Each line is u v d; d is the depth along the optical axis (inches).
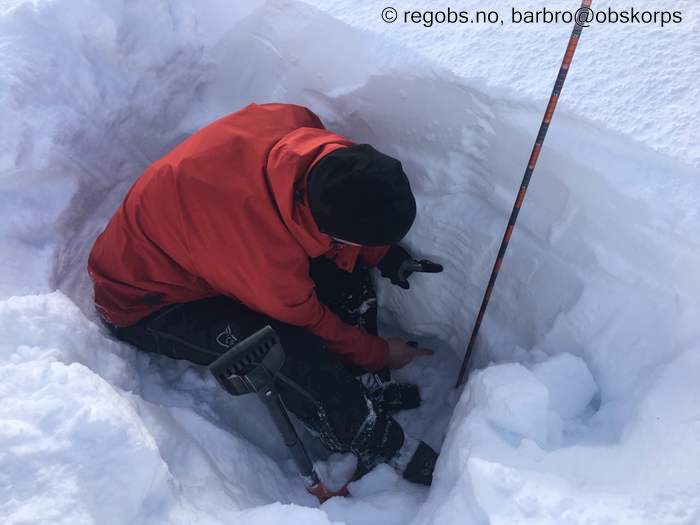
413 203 46.4
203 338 55.9
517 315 58.4
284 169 47.8
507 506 41.6
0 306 49.7
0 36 59.9
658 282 47.8
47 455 40.8
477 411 48.8
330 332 57.3
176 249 53.2
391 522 50.7
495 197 57.7
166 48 66.3
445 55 53.7
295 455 50.5
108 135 65.1
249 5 63.6
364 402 55.1
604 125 47.1
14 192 59.9
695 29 51.0
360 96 60.6
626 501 40.4
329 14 58.8
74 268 62.3
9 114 57.8
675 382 44.6
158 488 43.4
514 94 50.1
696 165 44.6
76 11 61.8
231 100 69.8
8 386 43.7
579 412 49.4
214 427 55.2
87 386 44.8
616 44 51.2
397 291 68.2
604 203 49.1
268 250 50.0
